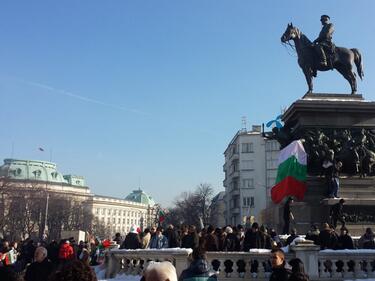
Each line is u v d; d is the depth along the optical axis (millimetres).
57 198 128000
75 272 4223
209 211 125000
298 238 17359
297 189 25688
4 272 4988
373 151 26766
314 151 26047
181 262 16078
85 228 146250
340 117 26844
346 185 25812
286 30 29031
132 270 17750
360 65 28766
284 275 8672
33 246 26062
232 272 16578
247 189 113875
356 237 23594
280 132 28703
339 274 16484
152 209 167125
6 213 107000
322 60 27953
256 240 18922
